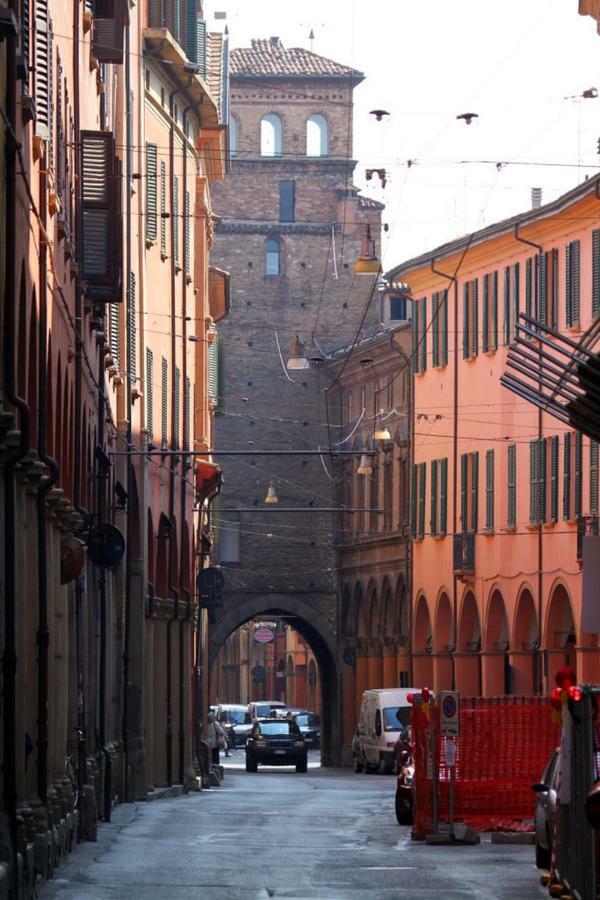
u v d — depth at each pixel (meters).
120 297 69.50
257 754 154.25
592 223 118.94
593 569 51.47
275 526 182.38
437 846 60.75
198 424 120.94
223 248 187.88
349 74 192.50
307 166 190.38
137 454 87.25
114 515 81.75
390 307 188.50
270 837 63.78
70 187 64.25
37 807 47.59
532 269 128.75
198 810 80.81
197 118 114.06
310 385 185.25
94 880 46.75
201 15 114.19
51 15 54.31
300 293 188.00
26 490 47.34
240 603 181.50
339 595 181.25
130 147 88.81
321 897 42.84
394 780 126.50
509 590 132.50
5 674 41.06
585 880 37.97
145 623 94.44
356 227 189.38
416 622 155.88
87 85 71.75
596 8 85.25
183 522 111.19
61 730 56.56
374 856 55.44
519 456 131.50
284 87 192.38
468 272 142.75
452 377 146.38
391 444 164.25
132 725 90.94
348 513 179.38
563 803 42.97
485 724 65.12
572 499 121.19
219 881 46.62
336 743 180.00
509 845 61.22
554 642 125.06
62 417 58.25
